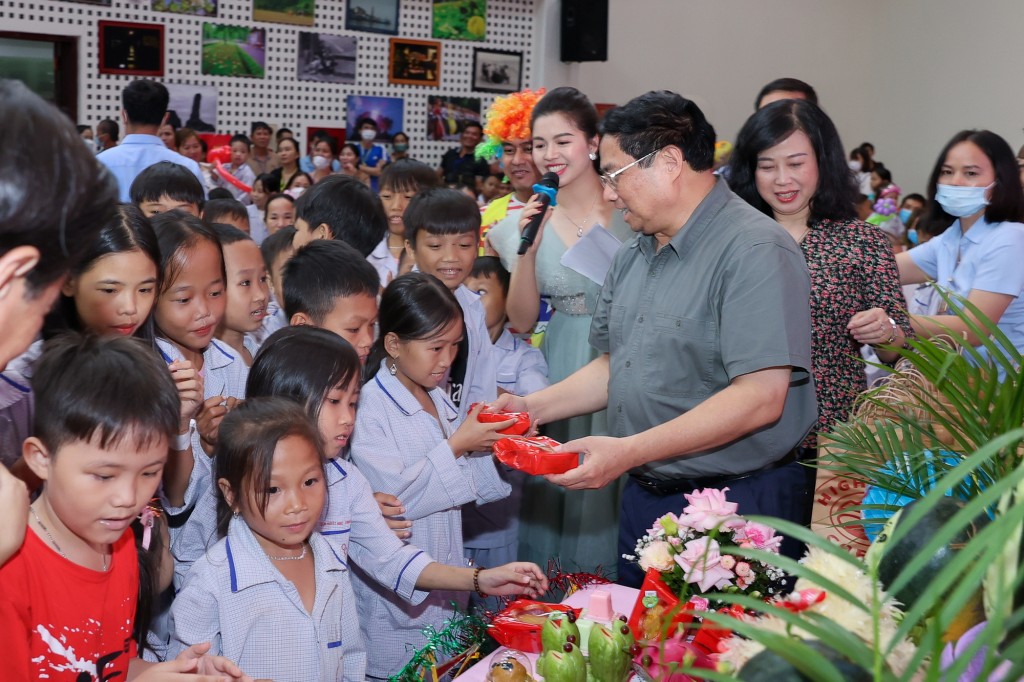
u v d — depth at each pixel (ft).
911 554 3.58
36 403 4.64
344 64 29.27
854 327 7.97
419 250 9.77
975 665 3.09
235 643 5.72
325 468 6.50
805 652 2.66
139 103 14.76
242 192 23.85
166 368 5.02
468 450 7.58
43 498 4.78
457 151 28.55
